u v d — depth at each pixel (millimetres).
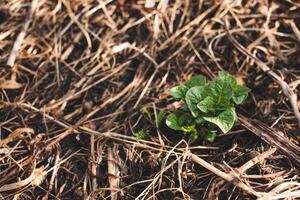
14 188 967
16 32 1151
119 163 985
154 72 1082
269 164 957
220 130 1001
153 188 945
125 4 1168
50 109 1056
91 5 1171
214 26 1132
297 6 1138
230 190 938
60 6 1171
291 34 1108
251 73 1067
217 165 960
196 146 989
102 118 1041
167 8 1152
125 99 1061
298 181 938
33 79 1096
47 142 1015
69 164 996
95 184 968
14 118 1051
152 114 1035
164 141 1003
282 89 1028
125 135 1017
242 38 1112
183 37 1118
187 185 954
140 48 1118
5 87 1090
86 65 1105
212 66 1084
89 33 1143
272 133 981
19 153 1011
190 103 973
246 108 1027
